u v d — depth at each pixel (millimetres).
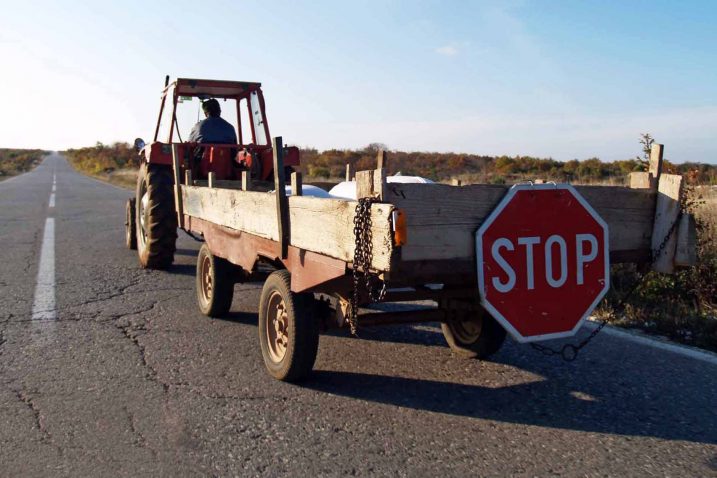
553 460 3041
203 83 8102
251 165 7301
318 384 4055
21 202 20609
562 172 27797
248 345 4879
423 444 3197
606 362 4535
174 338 5043
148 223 7805
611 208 3453
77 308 6000
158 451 3070
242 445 3148
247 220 4414
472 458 3051
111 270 8109
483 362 4555
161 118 8664
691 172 7520
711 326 5188
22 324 5387
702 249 6203
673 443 3236
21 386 3916
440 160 37812
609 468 2969
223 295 5512
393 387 4016
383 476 2857
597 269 3354
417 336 5242
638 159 6984
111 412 3533
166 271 8125
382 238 2770
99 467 2904
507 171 33031
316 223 3367
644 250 3602
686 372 4312
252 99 8562
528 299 3174
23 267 8242
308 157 37969
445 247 3004
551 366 4457
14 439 3180
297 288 3672
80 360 4445
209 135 8281
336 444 3178
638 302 5906
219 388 3939
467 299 4062
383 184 2836
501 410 3658
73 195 24625
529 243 3170
